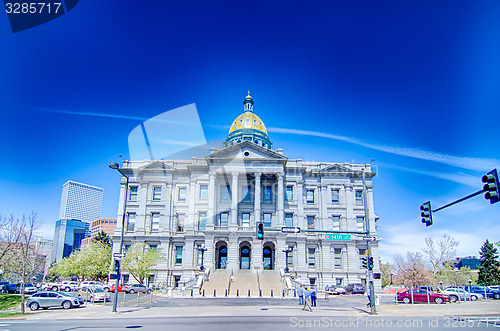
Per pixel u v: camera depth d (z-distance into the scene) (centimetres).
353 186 7031
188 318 2559
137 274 5975
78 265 7194
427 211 2383
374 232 6844
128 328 2023
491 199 1672
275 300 4150
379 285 6531
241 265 6681
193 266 6494
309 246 6762
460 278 10000
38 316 2895
